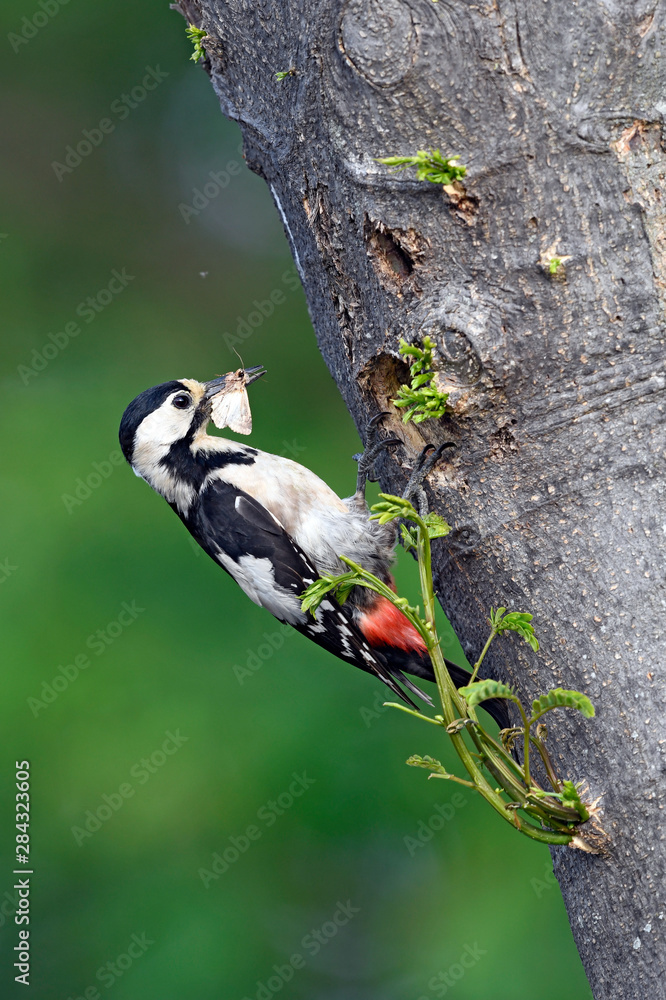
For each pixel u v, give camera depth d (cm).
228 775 1209
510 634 540
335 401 1691
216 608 1315
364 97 520
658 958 492
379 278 552
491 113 502
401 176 521
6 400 1545
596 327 509
